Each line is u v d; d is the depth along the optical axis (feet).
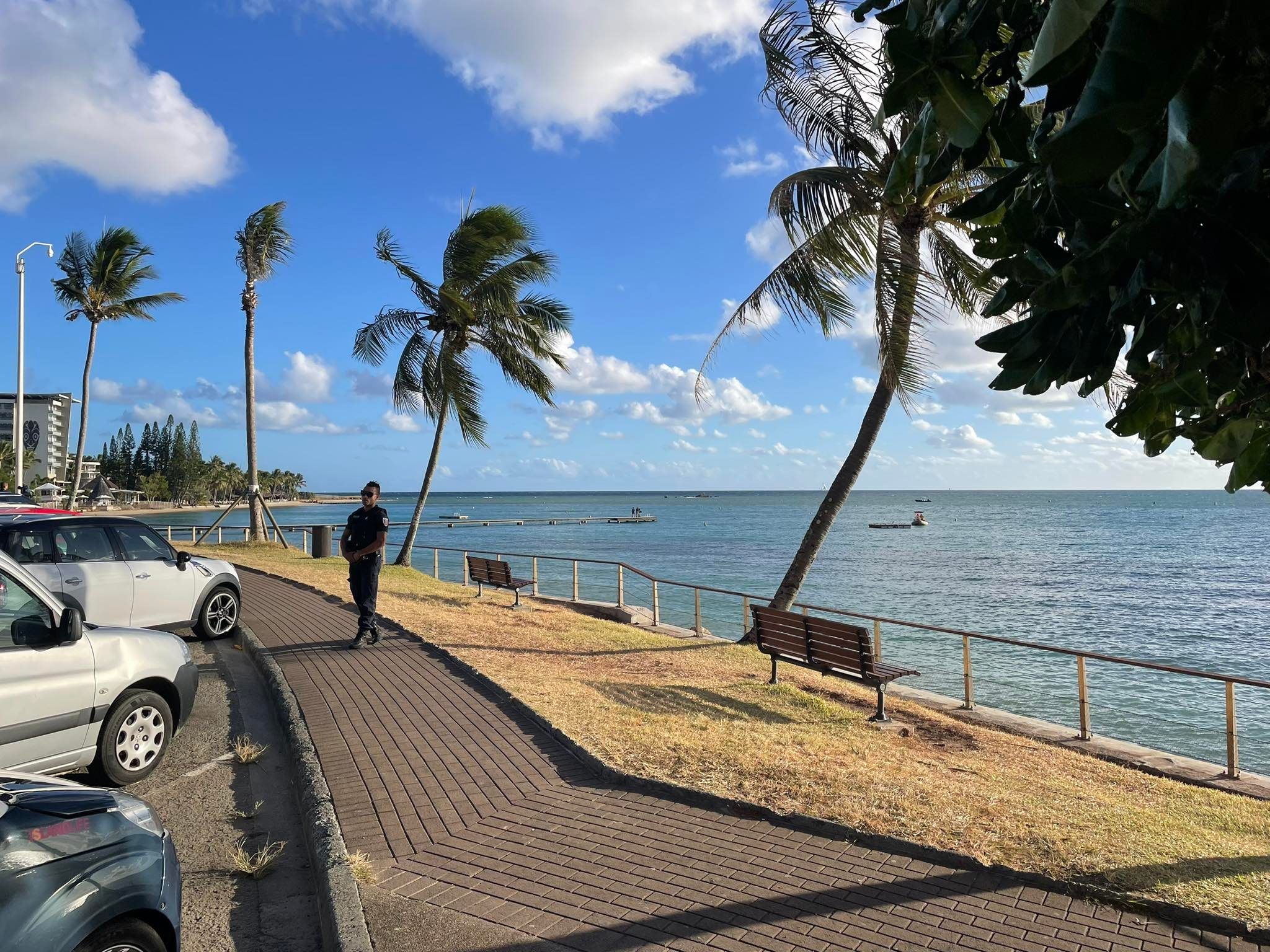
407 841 15.25
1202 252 3.86
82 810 9.43
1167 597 89.97
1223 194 3.68
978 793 17.80
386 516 34.40
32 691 16.46
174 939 9.89
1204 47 2.93
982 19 4.23
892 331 35.65
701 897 13.06
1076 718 39.88
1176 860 14.11
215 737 22.57
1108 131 2.85
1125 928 11.98
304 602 46.37
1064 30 2.77
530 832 15.65
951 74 4.28
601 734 21.50
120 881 9.01
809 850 14.80
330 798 16.92
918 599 88.79
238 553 79.61
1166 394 4.60
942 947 11.51
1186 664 54.95
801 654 29.30
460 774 18.78
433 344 73.00
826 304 38.55
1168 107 3.17
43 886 8.34
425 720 23.06
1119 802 18.48
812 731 23.95
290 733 21.62
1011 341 4.96
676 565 132.46
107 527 31.12
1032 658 54.65
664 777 18.24
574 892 13.28
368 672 28.81
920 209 35.27
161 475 540.93
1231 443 4.90
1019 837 14.99
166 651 19.95
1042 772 21.42
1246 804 19.69
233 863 15.02
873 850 14.80
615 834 15.53
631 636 41.73
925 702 31.35
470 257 68.64
